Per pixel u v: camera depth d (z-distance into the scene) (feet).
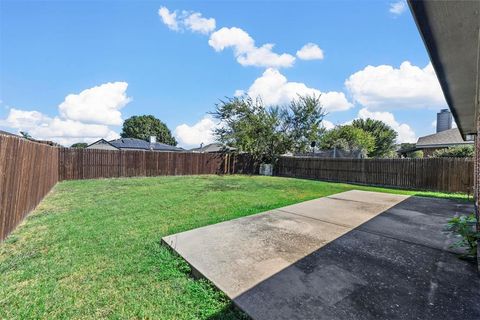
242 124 56.03
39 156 19.36
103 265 8.86
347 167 41.78
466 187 27.89
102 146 89.61
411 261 9.03
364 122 111.75
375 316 5.94
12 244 10.81
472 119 16.81
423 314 6.00
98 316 6.19
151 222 14.34
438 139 55.31
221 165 55.47
